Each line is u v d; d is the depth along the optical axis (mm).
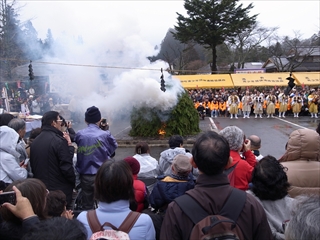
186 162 2875
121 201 2197
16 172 3730
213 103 24156
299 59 45656
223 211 1814
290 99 23531
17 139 3887
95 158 4262
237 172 2818
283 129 16938
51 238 1425
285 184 2455
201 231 1692
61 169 3891
